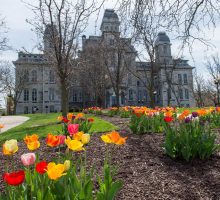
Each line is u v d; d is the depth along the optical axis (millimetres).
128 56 28547
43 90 76375
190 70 84625
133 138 7875
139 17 6004
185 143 5414
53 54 17734
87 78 47344
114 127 11711
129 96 80562
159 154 5938
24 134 11000
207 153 5465
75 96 75812
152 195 3805
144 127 8617
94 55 35312
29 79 75500
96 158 5652
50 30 15773
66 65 15898
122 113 19500
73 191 2547
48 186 2484
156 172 4785
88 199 2471
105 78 39875
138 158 5660
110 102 72250
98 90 46875
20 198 2350
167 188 4055
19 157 6238
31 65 66688
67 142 2766
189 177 4535
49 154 6172
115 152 6129
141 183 4262
